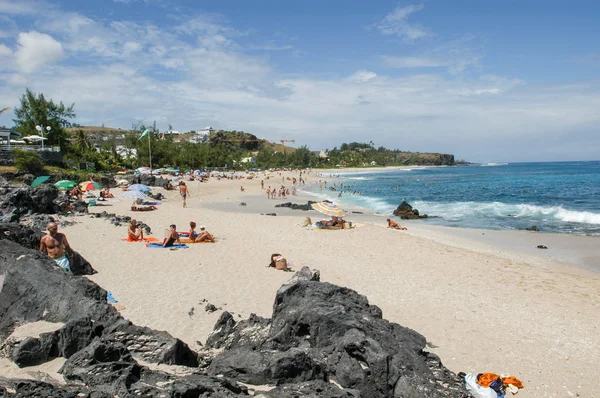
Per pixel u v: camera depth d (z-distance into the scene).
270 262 18.30
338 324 7.51
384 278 17.19
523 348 10.89
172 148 109.25
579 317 13.37
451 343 10.98
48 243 12.27
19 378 5.95
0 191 27.03
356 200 55.75
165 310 11.81
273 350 7.65
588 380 9.29
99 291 8.81
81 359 6.18
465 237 28.42
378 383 6.66
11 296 8.44
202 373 6.54
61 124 71.56
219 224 29.67
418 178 116.69
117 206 36.25
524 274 18.55
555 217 37.19
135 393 5.52
